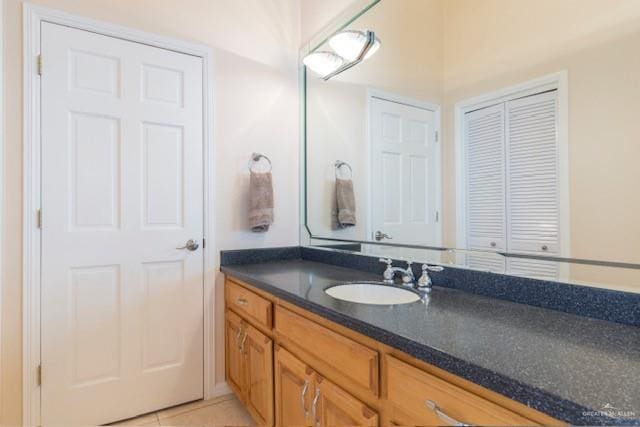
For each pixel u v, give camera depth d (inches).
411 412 32.4
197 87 78.6
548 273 43.8
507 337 32.9
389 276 60.2
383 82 68.9
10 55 61.0
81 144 67.0
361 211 74.8
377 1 70.2
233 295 75.3
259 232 86.0
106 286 69.2
